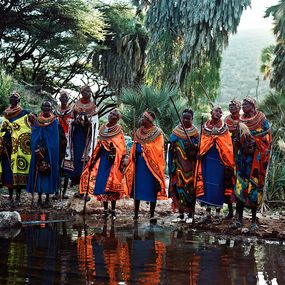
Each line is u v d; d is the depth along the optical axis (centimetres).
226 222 782
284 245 607
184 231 707
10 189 952
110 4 3328
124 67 3212
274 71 2008
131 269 462
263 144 709
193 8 2131
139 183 819
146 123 833
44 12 2792
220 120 784
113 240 614
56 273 439
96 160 874
